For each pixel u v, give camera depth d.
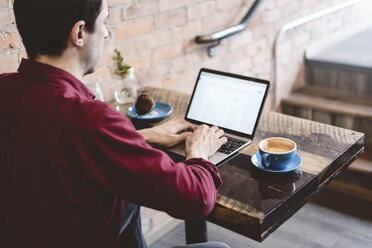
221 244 1.30
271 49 2.87
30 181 0.87
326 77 3.09
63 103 0.86
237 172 1.24
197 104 1.56
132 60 2.02
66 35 0.89
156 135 1.36
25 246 0.91
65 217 0.88
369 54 3.07
